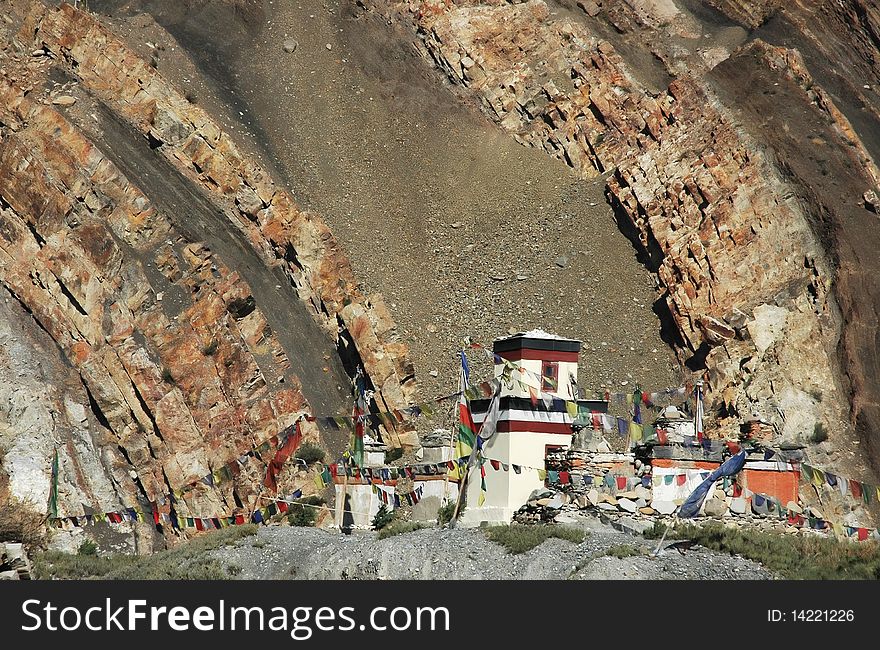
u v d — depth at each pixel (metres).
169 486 118.38
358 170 171.50
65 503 113.25
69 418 121.50
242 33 190.75
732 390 123.12
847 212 141.25
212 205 148.50
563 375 89.38
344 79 185.75
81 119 150.62
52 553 103.06
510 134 177.50
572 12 191.38
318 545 89.00
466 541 78.38
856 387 121.75
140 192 140.38
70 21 160.12
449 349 140.88
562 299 145.25
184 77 175.62
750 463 80.00
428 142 177.00
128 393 122.75
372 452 103.06
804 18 183.75
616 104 171.50
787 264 135.38
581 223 156.50
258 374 129.25
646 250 147.88
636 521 78.62
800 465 80.75
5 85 148.62
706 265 138.00
